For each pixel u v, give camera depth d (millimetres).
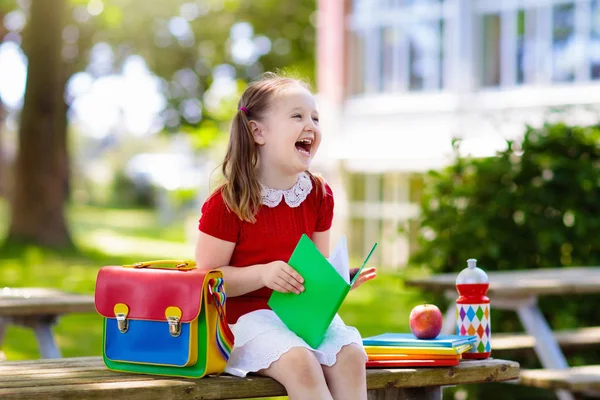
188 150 33250
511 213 6387
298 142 3467
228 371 3104
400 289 12680
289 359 2973
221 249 3324
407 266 6695
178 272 3016
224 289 3145
